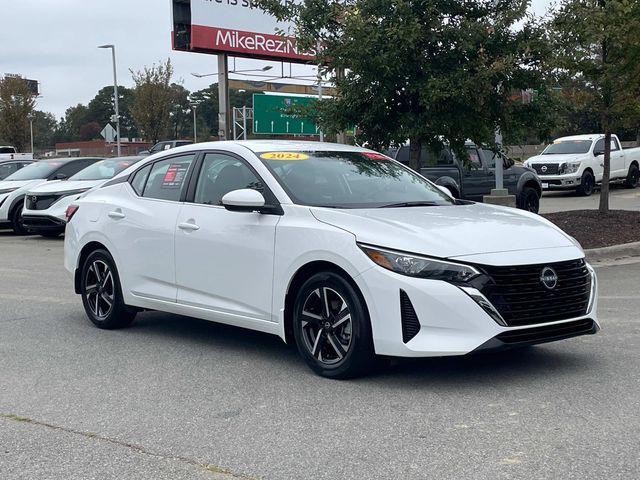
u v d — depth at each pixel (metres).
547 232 5.54
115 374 5.80
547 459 3.94
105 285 7.36
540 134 11.35
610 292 8.88
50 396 5.27
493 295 4.92
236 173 6.30
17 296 9.30
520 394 5.04
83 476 3.91
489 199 15.27
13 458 4.17
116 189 7.40
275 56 27.17
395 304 4.96
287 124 37.09
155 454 4.17
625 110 12.99
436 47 10.42
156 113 47.53
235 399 5.11
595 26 10.43
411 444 4.20
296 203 5.74
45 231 16.38
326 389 5.26
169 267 6.58
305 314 5.55
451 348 4.84
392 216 5.52
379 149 11.29
